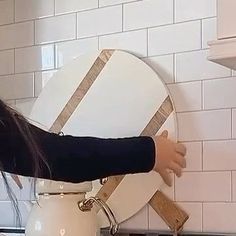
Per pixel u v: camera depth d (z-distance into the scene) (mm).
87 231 1675
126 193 1844
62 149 1440
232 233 1689
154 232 1792
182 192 1771
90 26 2010
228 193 1704
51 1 2107
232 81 1718
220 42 1371
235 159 1700
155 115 1824
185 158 1774
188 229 1758
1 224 2143
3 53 2219
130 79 1876
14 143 1302
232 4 1362
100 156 1493
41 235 1657
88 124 1943
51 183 1674
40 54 2123
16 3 2191
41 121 2041
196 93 1777
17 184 2049
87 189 1720
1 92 2211
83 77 1972
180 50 1816
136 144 1583
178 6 1830
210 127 1746
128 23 1927
